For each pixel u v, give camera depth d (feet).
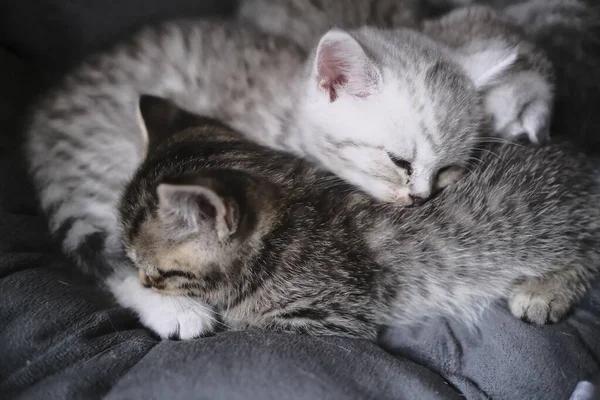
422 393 1.14
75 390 1.13
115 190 1.37
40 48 1.55
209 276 1.24
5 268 1.24
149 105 1.32
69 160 1.38
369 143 1.32
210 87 1.42
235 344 1.17
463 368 1.23
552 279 1.31
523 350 1.22
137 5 1.54
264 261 1.25
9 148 1.43
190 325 1.25
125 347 1.20
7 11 1.51
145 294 1.28
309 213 1.27
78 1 1.51
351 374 1.14
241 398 1.11
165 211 1.18
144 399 1.11
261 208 1.24
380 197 1.32
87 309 1.23
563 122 1.40
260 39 1.48
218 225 1.18
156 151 1.27
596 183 1.33
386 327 1.29
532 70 1.37
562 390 1.19
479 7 1.58
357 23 1.54
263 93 1.41
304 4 1.55
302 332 1.24
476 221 1.29
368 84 1.32
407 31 1.46
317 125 1.36
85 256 1.33
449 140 1.31
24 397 1.13
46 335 1.18
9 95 1.50
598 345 1.25
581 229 1.31
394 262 1.27
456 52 1.41
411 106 1.31
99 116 1.39
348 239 1.27
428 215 1.29
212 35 1.47
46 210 1.36
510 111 1.34
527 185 1.30
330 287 1.25
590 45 1.50
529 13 1.58
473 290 1.30
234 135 1.34
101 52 1.47
